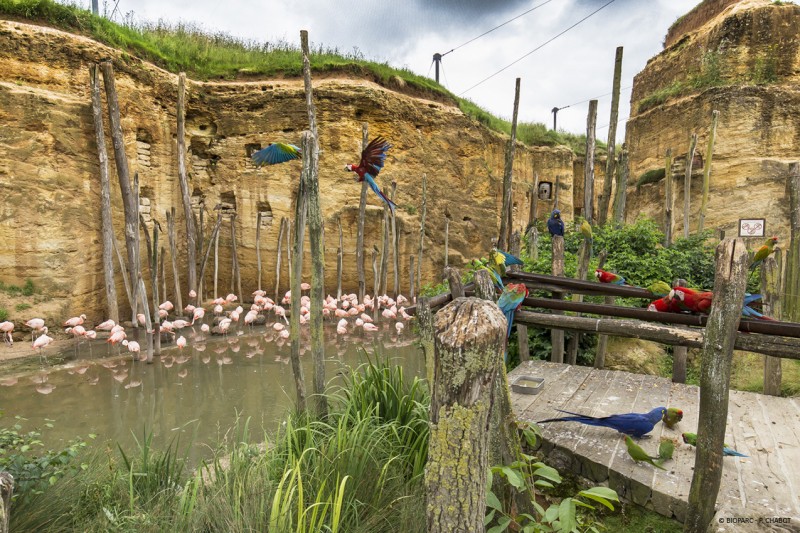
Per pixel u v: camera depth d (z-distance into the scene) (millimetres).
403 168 17844
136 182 12602
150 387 8484
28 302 11352
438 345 1550
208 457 5676
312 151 4730
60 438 6309
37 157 11516
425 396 4320
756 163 15758
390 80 18469
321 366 4695
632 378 5051
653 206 18219
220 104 16734
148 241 13352
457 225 19125
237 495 3006
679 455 3352
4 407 7496
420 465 3572
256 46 19578
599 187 26844
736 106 16188
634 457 3168
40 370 9359
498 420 2670
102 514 3312
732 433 3691
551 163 24859
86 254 12242
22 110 11414
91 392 8219
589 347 6871
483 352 1498
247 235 16781
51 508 3365
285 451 3791
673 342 3285
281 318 14945
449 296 3816
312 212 4645
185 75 15047
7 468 3252
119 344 11234
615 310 3594
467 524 1550
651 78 21531
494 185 21078
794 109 15828
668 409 3746
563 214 24781
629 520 3033
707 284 8992
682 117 17766
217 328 12562
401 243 17672
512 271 5297
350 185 17031
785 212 15250
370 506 3129
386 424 3811
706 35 18234
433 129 18703
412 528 3002
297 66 17453
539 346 6531
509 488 2715
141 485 3871
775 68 16625
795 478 3021
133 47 14812
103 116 12867
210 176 16875
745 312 2889
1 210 11164
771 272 6062
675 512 2871
